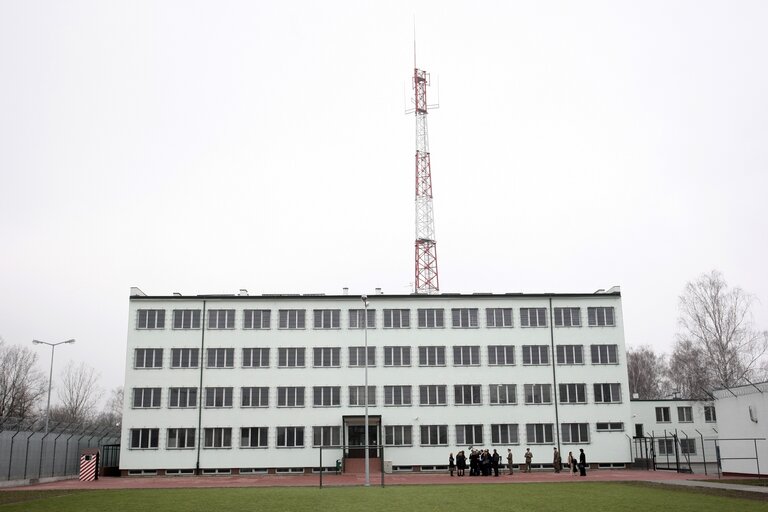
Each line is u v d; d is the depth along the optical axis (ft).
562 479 186.39
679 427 275.59
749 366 285.43
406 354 244.63
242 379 239.50
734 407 185.78
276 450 235.20
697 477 183.93
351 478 202.90
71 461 222.28
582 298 252.42
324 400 239.30
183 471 231.91
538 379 245.04
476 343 246.47
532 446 239.91
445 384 242.99
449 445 238.68
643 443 267.39
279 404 238.27
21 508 114.62
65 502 125.80
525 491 143.74
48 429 207.21
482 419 240.94
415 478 199.52
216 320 243.60
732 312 289.74
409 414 239.91
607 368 247.29
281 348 242.37
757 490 138.10
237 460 233.76
